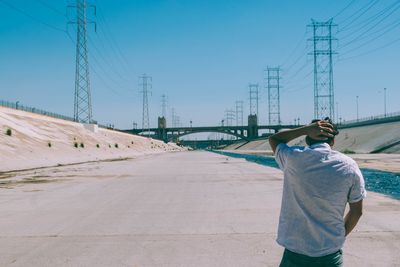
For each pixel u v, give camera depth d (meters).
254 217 11.01
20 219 11.21
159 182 22.36
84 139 72.62
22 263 6.96
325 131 3.17
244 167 35.59
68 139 64.94
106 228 9.85
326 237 3.00
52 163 42.59
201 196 15.80
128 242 8.38
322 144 3.14
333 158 3.04
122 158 67.75
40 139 53.44
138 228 9.79
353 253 7.24
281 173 27.42
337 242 3.01
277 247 7.77
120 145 94.38
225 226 9.83
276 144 3.33
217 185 20.02
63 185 21.17
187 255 7.31
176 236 8.85
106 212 12.31
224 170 31.67
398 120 83.31
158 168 36.31
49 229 9.80
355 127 101.69
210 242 8.24
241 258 7.06
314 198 3.01
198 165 40.78
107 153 71.81
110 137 97.25
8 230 9.70
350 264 6.62
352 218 3.16
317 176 3.01
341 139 94.50
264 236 8.70
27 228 9.93
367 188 18.89
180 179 24.12
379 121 90.88
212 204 13.58
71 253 7.57
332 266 3.01
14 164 35.47
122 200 15.10
